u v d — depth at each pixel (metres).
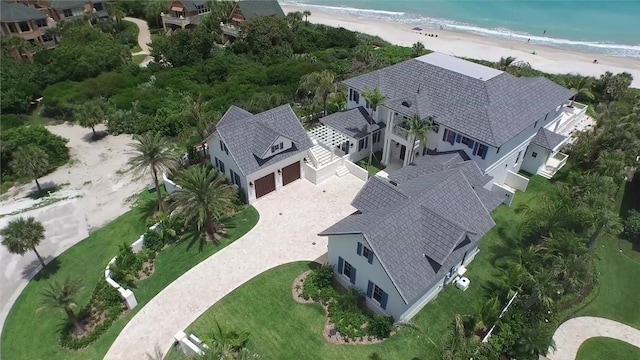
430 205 31.28
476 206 33.06
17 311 33.00
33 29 86.62
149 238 36.53
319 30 99.12
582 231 34.31
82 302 33.00
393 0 158.62
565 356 29.30
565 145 50.44
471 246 31.91
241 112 44.66
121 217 42.62
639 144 43.50
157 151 38.53
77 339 29.80
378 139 50.03
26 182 49.16
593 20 124.50
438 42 103.38
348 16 133.88
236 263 35.31
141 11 120.19
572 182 41.84
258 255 36.06
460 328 26.06
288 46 88.19
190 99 61.03
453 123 41.19
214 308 31.48
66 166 52.00
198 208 35.22
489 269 34.69
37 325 31.61
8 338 30.84
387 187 32.94
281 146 41.88
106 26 98.12
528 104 44.19
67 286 29.03
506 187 45.47
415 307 30.19
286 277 33.97
